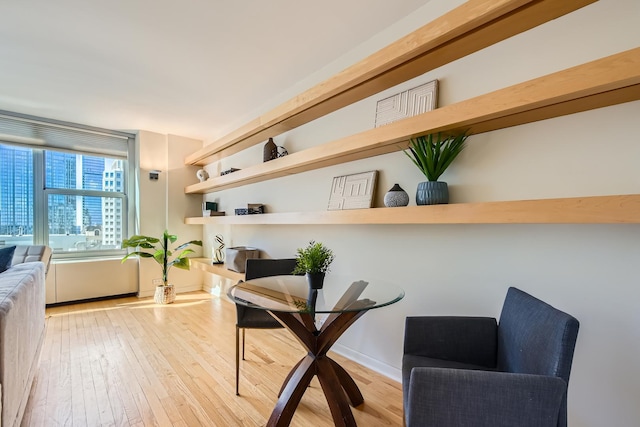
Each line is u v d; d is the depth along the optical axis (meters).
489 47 1.60
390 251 2.11
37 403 1.78
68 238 4.00
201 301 4.02
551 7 1.31
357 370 2.20
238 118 3.71
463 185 1.71
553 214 1.18
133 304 3.86
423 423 0.98
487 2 1.33
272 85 2.85
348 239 2.40
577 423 1.35
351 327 2.38
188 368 2.22
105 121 3.84
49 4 1.77
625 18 1.23
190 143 4.59
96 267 3.99
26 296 1.63
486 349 1.43
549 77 1.18
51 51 2.28
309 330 1.67
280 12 1.88
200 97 3.12
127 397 1.85
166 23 1.97
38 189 3.78
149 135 4.27
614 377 1.26
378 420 1.65
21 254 2.87
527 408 0.95
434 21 1.52
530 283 1.49
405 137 1.71
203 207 4.30
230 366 2.25
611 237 1.27
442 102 1.78
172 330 2.97
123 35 2.09
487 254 1.65
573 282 1.37
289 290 1.79
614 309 1.26
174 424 1.61
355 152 2.07
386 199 1.87
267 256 3.28
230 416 1.68
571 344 0.96
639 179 1.20
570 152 1.36
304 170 2.75
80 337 2.78
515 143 1.52
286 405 1.53
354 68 1.93
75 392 1.89
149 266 4.26
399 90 2.00
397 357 2.06
